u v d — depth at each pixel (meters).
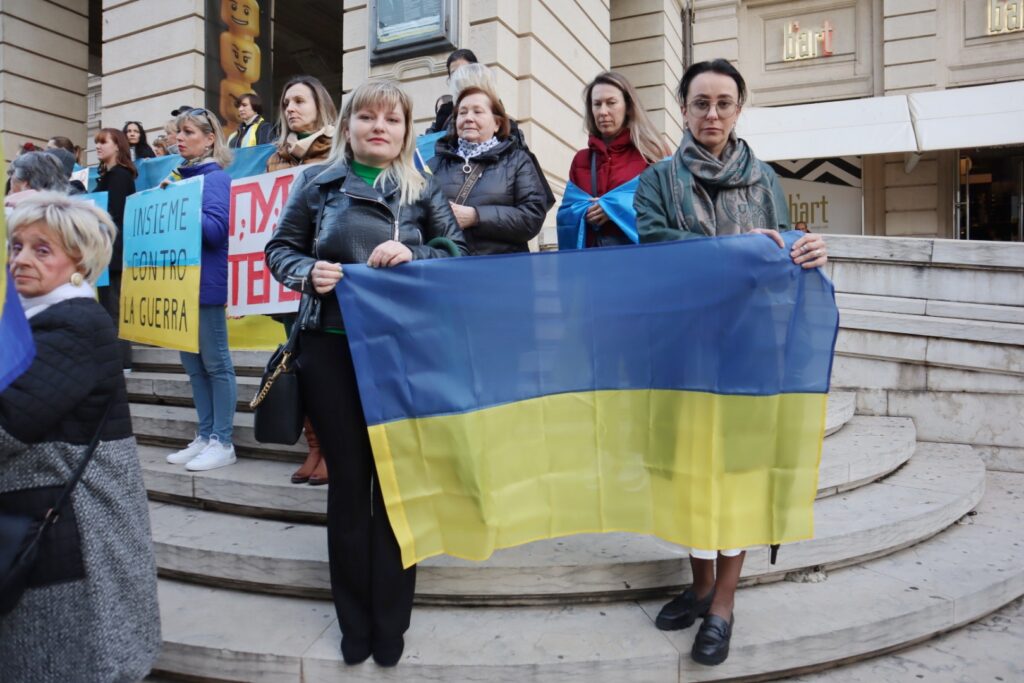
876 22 12.46
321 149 3.76
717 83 2.31
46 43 11.22
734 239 2.27
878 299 5.03
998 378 4.57
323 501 2.97
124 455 1.90
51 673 1.75
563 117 8.34
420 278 2.21
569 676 2.16
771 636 2.28
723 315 2.29
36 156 3.77
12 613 1.74
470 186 3.04
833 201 12.59
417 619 2.44
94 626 1.78
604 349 2.39
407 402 2.20
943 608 2.54
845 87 12.73
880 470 3.69
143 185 5.65
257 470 3.34
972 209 12.13
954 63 11.77
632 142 3.10
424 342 2.21
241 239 4.07
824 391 2.26
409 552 2.16
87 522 1.79
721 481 2.28
